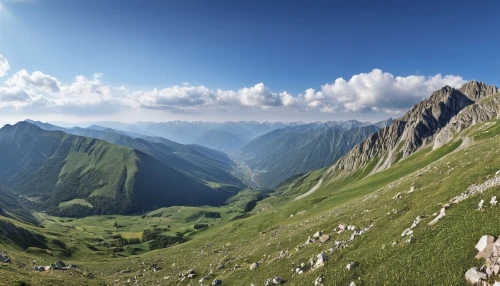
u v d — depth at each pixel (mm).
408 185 64375
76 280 62250
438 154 141500
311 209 125438
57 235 182750
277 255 54750
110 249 180750
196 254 101312
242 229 136750
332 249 43031
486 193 35969
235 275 50375
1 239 123125
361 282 31516
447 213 36188
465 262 26531
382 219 46875
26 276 52562
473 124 168125
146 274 79625
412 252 32094
